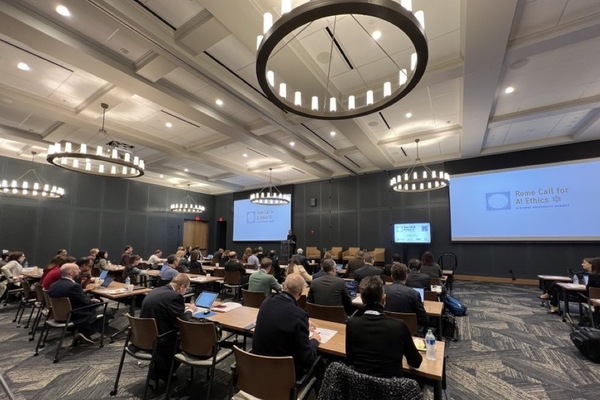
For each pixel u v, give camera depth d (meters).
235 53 4.07
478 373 3.03
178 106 5.16
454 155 8.79
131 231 11.33
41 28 3.29
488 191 8.46
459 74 4.29
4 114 5.90
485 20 3.26
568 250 7.51
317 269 9.31
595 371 3.06
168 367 2.50
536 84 4.92
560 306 5.70
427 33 3.66
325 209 11.48
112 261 10.63
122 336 4.14
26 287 4.75
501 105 5.69
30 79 4.64
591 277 4.16
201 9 3.32
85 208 10.09
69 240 9.62
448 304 5.06
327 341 2.13
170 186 12.89
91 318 3.67
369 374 1.50
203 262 9.45
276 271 7.12
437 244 9.19
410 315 2.61
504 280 8.17
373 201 10.47
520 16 3.40
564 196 7.52
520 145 8.01
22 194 7.54
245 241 13.44
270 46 2.02
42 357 3.43
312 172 10.27
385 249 9.98
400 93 2.56
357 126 6.31
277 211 12.61
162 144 7.51
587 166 7.33
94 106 5.43
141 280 6.88
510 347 3.71
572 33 3.52
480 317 4.97
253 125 6.52
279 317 1.91
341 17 3.40
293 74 4.34
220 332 2.69
